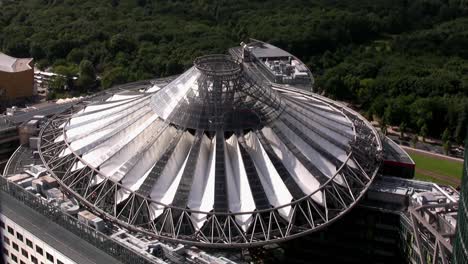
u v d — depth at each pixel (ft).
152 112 599.98
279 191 520.42
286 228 494.59
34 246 486.79
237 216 497.05
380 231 547.90
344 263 564.30
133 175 539.70
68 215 487.20
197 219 496.64
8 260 531.91
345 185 540.11
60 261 460.55
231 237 483.92
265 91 595.88
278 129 567.59
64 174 562.25
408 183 575.79
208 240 479.82
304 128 585.63
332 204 529.45
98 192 538.88
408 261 522.06
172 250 453.58
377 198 555.69
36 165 600.80
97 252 456.86
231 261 449.89
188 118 565.53
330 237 557.74
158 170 535.60
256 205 508.53
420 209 505.25
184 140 557.74
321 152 566.77
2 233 526.98
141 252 448.65
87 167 558.15
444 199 538.06
